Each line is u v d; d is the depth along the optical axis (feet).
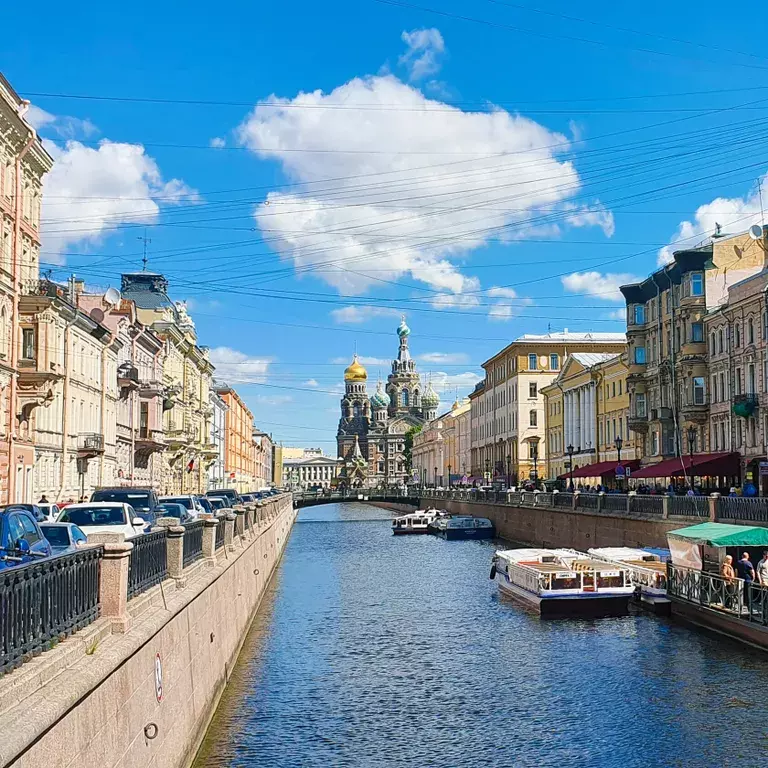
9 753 24.80
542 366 366.43
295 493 444.14
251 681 81.20
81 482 177.27
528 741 64.54
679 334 198.08
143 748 41.14
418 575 171.53
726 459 169.89
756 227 176.65
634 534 156.97
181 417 287.69
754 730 65.87
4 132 133.39
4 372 137.18
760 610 89.66
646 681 80.28
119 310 208.33
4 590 29.68
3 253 137.49
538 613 120.26
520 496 247.70
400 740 64.75
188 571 61.67
